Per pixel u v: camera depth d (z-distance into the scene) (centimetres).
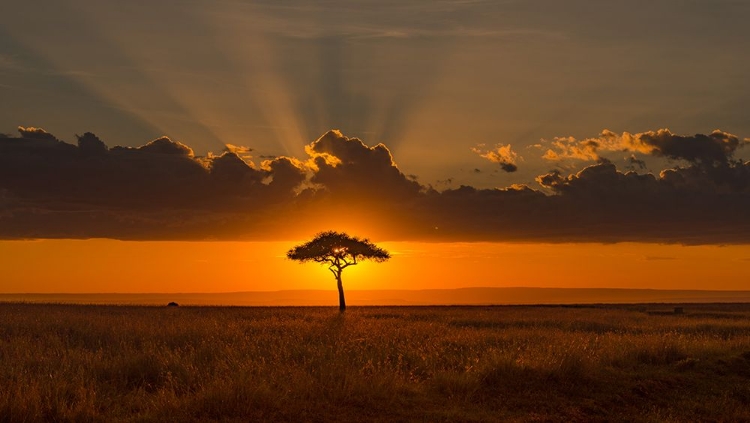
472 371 1705
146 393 1488
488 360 1803
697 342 2411
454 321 4216
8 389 1313
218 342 2220
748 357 2031
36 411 1217
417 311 5688
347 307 6988
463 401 1468
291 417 1273
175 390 1510
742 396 1641
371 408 1364
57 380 1457
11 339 2348
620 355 2023
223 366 1639
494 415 1372
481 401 1488
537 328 3559
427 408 1396
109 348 2175
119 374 1655
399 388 1523
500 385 1622
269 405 1330
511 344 2439
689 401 1576
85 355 1864
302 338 2558
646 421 1383
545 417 1380
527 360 1789
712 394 1653
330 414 1306
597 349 2145
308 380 1485
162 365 1700
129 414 1312
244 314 4675
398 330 2923
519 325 3912
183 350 2078
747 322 4144
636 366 1961
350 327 3231
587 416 1413
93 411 1246
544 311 5741
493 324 3953
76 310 4447
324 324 3509
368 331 2977
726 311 6028
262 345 2216
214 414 1270
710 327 3747
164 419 1234
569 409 1452
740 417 1454
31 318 3284
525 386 1620
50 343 2267
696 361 1959
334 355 1920
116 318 3497
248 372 1531
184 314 4259
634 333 3325
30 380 1472
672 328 3681
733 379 1816
